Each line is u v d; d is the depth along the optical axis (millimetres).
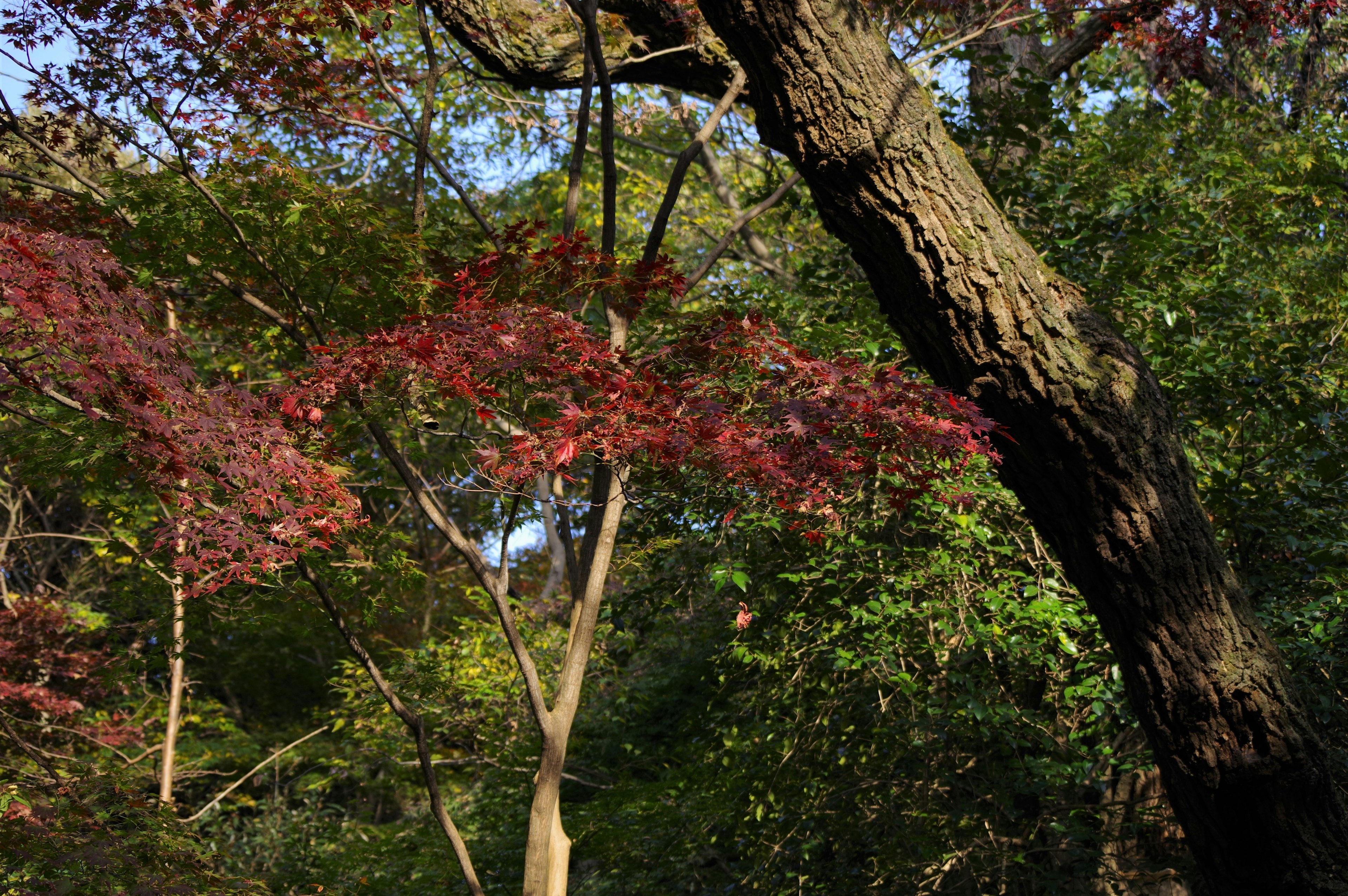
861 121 2906
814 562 4977
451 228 4527
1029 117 5562
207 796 11992
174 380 3232
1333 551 4527
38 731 8734
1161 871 4965
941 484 4398
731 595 5785
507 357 3244
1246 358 5039
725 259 10672
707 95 5742
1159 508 2941
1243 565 4977
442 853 7137
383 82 4637
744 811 6004
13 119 3939
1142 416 2973
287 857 8961
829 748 5645
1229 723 2877
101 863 3098
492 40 5102
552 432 3195
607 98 4484
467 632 8180
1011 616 4762
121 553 8945
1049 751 4883
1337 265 6215
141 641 5941
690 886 6754
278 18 4082
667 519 5293
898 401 3074
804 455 3266
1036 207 5668
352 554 4223
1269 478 5051
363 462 4965
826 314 6180
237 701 13977
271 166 4074
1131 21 5844
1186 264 5609
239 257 4176
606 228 4645
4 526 12523
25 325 2875
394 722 7484
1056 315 3002
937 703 4930
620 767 8695
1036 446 3049
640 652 9219
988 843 5227
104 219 4270
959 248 2951
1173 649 2939
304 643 12617
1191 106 7332
